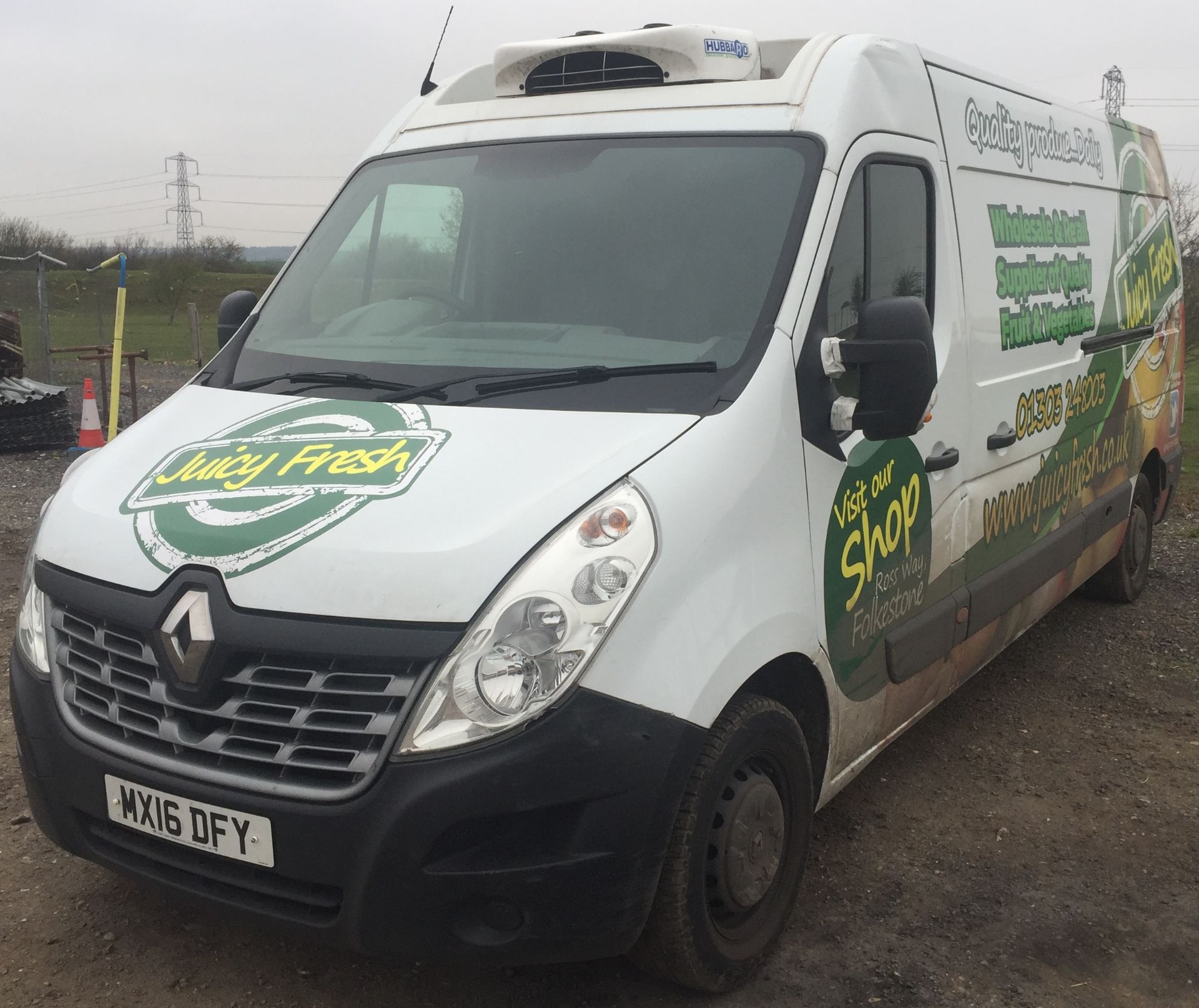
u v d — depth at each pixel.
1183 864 4.01
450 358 3.40
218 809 2.66
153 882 2.87
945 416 4.02
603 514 2.71
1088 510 5.76
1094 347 5.61
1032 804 4.45
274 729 2.65
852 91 3.59
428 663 2.55
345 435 3.08
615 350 3.27
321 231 4.20
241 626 2.66
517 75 4.14
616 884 2.65
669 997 3.16
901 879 3.85
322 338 3.73
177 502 2.96
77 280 30.28
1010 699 5.57
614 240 3.55
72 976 3.18
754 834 3.07
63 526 3.12
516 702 2.54
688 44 3.78
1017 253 4.70
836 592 3.36
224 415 3.38
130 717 2.84
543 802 2.54
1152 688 5.76
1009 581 4.67
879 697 3.74
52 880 3.67
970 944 3.47
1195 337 15.30
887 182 3.72
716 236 3.42
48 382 14.57
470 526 2.69
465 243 3.78
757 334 3.19
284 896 2.67
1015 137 4.78
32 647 3.08
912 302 3.12
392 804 2.52
